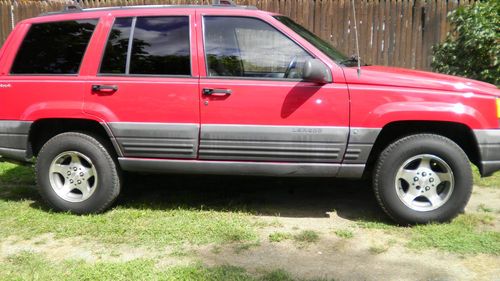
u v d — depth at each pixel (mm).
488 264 3773
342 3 8648
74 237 4379
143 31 4719
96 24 4805
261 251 4047
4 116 4844
